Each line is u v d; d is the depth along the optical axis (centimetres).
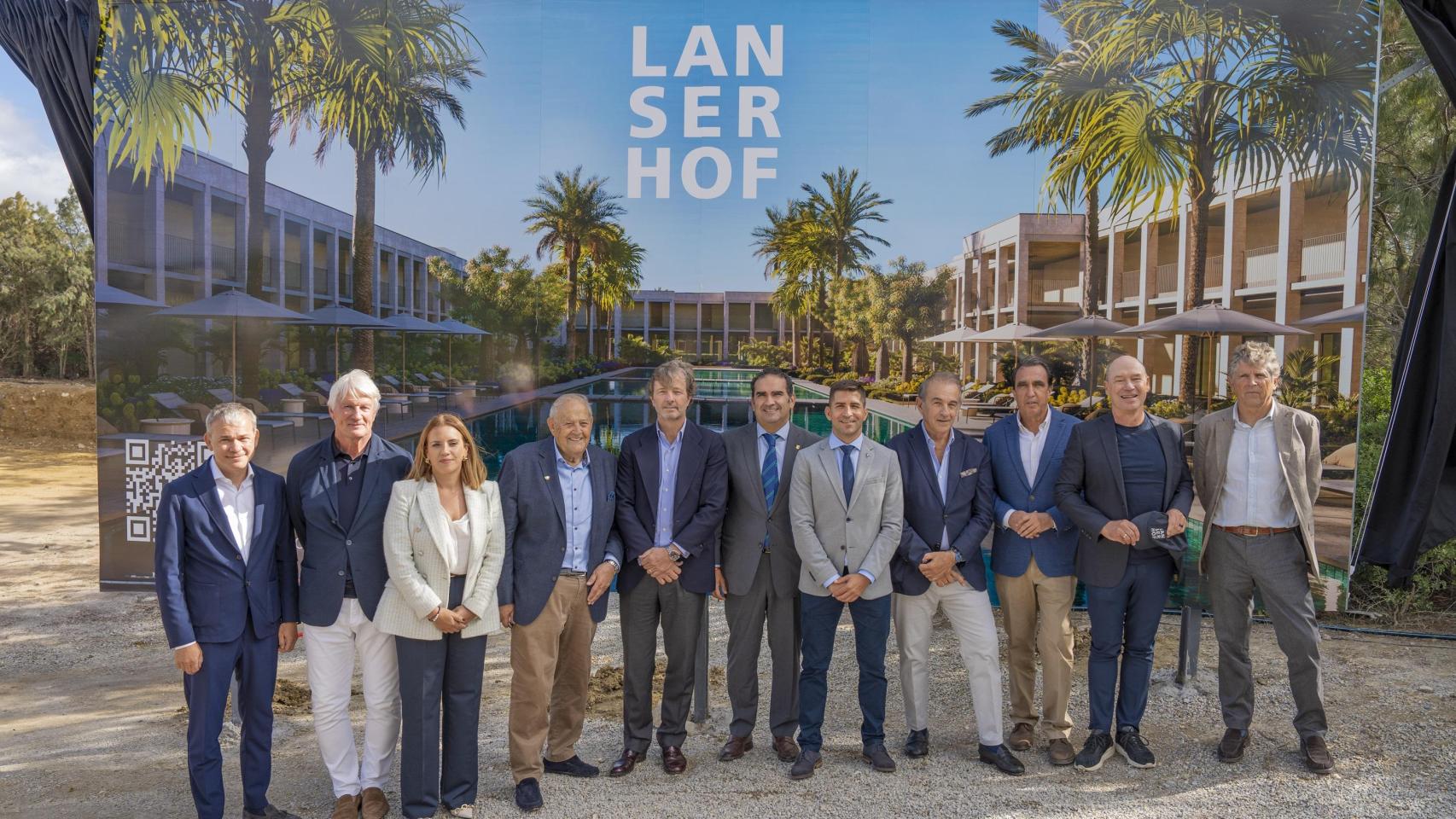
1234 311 556
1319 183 539
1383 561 557
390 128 595
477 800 365
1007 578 409
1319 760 384
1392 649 545
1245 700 399
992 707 393
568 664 383
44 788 379
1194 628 483
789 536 399
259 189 592
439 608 334
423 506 337
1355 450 543
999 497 413
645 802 364
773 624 402
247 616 335
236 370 593
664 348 598
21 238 2762
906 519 402
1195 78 552
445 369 603
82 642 581
